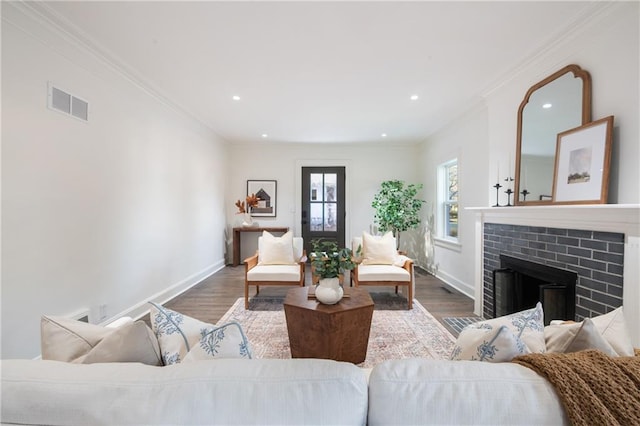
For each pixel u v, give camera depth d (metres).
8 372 0.69
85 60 2.23
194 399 0.63
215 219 4.94
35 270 1.86
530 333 0.96
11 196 1.73
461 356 0.97
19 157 1.77
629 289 1.57
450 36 2.10
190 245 4.03
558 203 2.08
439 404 0.62
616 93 1.75
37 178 1.87
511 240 2.57
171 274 3.52
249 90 3.07
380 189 5.64
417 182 5.61
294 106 3.55
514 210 2.44
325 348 1.98
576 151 1.96
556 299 2.02
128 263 2.74
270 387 0.64
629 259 1.57
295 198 5.67
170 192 3.50
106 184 2.47
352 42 2.19
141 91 2.93
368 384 0.68
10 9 1.70
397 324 2.74
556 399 0.62
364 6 1.80
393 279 3.19
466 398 0.63
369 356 2.18
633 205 1.48
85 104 2.24
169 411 0.62
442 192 4.66
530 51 2.28
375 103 3.44
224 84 2.92
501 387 0.64
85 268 2.25
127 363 0.76
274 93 3.15
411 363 0.72
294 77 2.76
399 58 2.41
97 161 2.37
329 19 1.92
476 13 1.86
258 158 5.66
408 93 3.14
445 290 3.90
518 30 2.02
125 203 2.70
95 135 2.35
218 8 1.81
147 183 3.04
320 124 4.30
